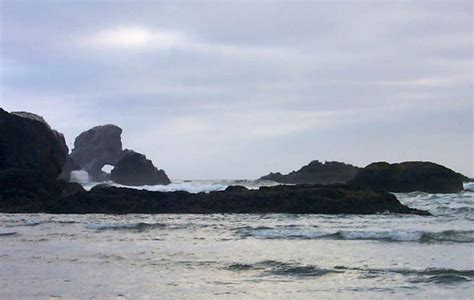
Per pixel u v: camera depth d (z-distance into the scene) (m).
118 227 37.50
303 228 36.47
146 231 35.91
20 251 28.20
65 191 57.41
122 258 26.17
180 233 34.91
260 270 23.17
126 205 49.06
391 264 24.20
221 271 23.09
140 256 26.72
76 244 30.55
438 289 19.61
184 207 48.75
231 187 54.16
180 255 26.94
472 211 49.28
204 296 19.11
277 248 28.91
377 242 30.73
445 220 41.88
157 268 23.77
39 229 36.94
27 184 54.00
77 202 49.50
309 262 24.83
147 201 49.66
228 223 39.88
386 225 38.44
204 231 35.66
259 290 19.89
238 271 23.06
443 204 57.16
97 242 31.31
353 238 32.06
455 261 24.94
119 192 51.59
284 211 47.62
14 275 22.36
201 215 45.94
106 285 20.64
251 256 26.53
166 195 50.66
